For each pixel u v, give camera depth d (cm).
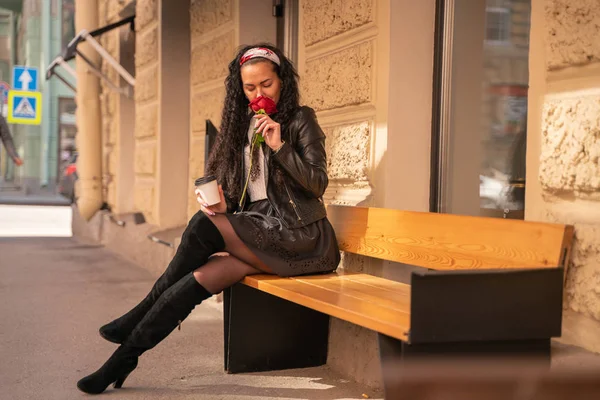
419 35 365
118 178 957
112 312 530
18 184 3334
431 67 367
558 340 259
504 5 336
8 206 2089
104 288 640
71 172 2348
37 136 3016
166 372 373
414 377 228
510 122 330
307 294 292
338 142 401
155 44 736
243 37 546
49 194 3006
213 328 478
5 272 737
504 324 233
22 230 1283
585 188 252
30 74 1995
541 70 273
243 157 350
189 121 715
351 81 388
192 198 655
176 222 718
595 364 225
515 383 206
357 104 385
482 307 231
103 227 1018
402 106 363
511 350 237
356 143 384
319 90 420
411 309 224
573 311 254
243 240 326
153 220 764
